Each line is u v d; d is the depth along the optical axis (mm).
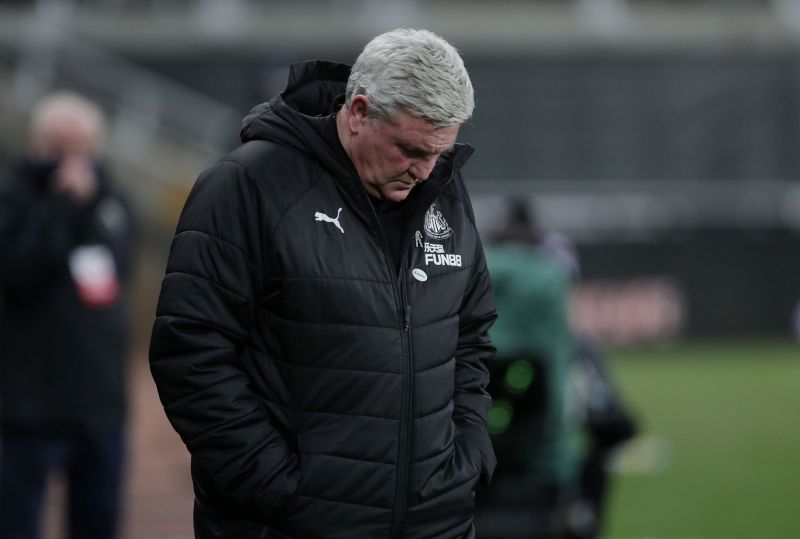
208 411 9125
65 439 17047
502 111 77812
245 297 9289
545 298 15688
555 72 78750
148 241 59031
